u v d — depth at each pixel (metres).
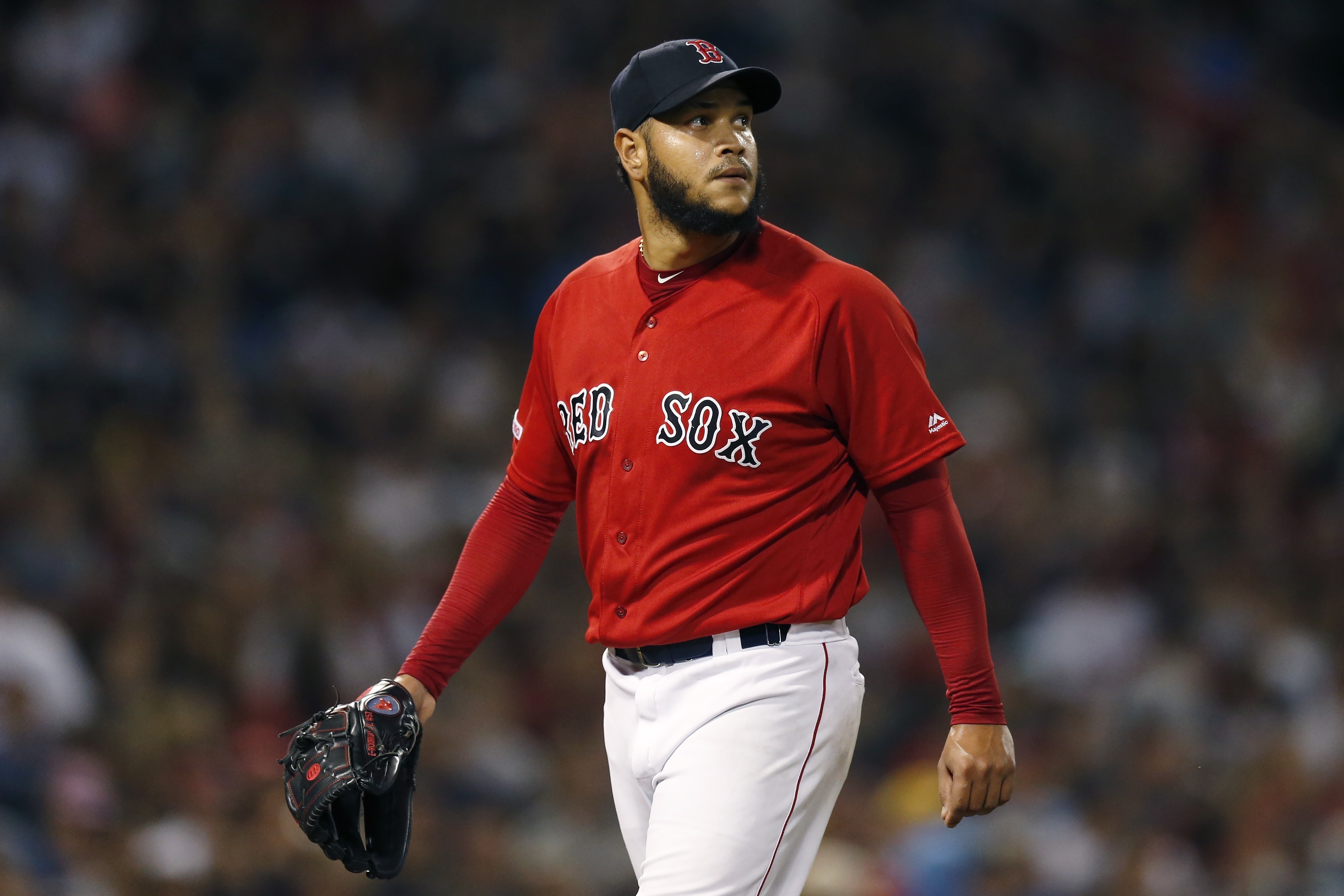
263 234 41.12
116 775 25.47
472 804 27.66
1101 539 37.59
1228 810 28.77
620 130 11.09
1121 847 27.83
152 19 44.44
